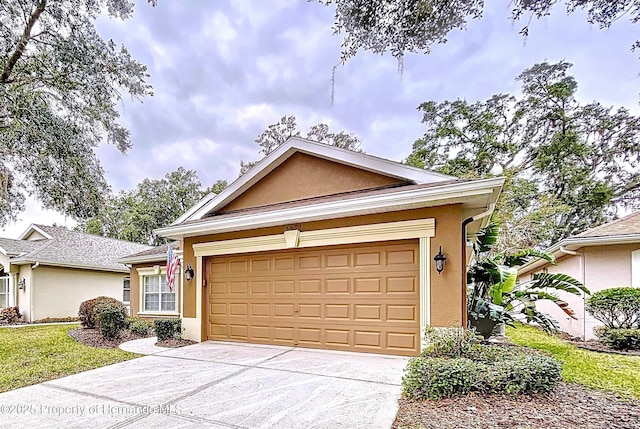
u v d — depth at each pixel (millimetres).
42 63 8539
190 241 9742
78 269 17031
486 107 24016
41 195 9406
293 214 7605
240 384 5254
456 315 6133
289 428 3709
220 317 9164
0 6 7652
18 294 15836
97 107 9438
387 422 3752
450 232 6371
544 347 7871
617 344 7762
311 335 7793
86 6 8555
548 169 21750
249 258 8852
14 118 8336
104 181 10242
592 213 21000
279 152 9227
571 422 3570
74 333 10672
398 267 6949
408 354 6664
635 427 3443
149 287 14016
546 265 12828
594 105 20781
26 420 4020
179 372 6004
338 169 8648
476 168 23406
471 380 4332
